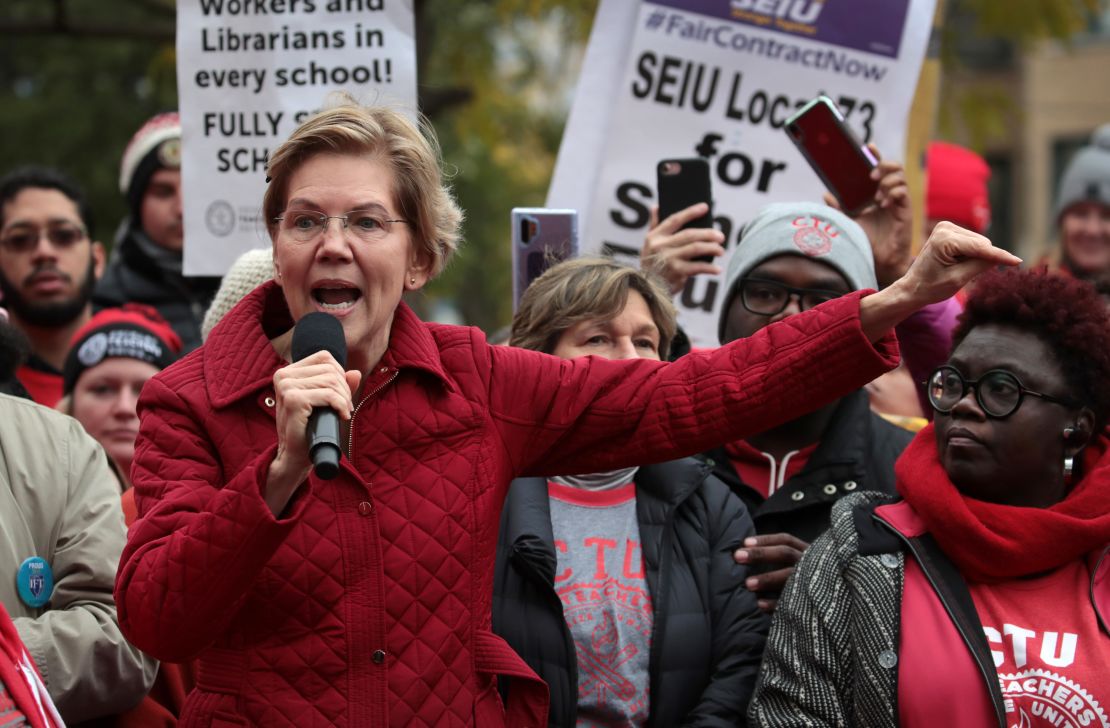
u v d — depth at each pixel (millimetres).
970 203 7000
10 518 3510
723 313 4191
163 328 5254
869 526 3350
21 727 2764
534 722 2984
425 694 2756
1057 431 3285
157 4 7754
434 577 2791
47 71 11430
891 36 5227
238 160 4934
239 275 4152
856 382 2885
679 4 5184
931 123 5363
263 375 2807
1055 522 3178
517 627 3438
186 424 2799
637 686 3453
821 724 3213
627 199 5156
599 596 3531
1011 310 3344
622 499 3699
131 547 2662
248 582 2574
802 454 4082
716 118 5195
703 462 4008
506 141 12578
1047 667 3088
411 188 2877
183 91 4949
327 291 2809
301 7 4910
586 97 5277
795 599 3336
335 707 2715
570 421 2988
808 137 4453
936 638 3154
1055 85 27266
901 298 2812
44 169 5688
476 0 10125
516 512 3557
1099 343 3295
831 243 4016
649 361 3062
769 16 5203
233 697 2732
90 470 3678
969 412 3287
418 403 2865
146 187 6137
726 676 3486
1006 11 10570
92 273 5707
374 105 3123
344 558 2738
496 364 3002
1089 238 7223
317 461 2424
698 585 3572
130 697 3537
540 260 4277
